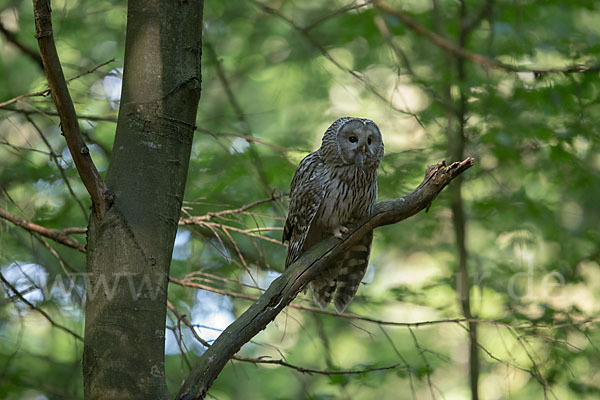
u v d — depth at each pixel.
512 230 13.98
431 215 13.83
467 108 13.01
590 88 12.72
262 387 13.87
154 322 5.62
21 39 11.97
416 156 12.42
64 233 8.84
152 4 6.16
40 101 8.46
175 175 6.00
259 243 10.35
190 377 5.67
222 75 12.90
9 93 10.86
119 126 6.08
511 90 12.86
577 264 14.38
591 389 11.42
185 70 6.11
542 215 14.00
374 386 10.78
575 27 14.04
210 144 12.68
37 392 8.53
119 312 5.55
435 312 12.48
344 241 6.82
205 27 14.45
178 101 6.06
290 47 14.80
